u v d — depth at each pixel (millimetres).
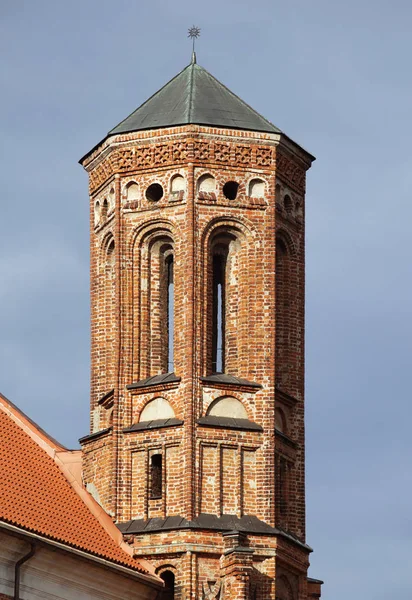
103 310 127062
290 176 127750
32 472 117812
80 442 124875
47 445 120875
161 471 121500
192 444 120688
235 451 121500
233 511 120688
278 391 124000
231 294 125062
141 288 125062
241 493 121062
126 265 125125
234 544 118188
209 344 123062
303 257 128250
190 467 120250
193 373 121812
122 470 122062
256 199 125125
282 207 126750
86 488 123625
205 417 121625
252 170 125438
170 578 119312
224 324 125250
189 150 124500
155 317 124938
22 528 109000
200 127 124750
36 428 121625
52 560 110562
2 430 119625
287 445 124312
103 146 127062
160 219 124562
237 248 125312
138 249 125250
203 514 120062
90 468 124000
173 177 124750
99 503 122500
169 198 124375
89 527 117500
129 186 126000
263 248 124750
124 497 121625
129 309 124750
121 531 119812
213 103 126750
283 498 123938
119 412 122938
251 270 124688
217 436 121250
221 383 122188
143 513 120875
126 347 124188
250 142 125438
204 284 123250
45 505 115688
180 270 123438
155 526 119625
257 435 122188
